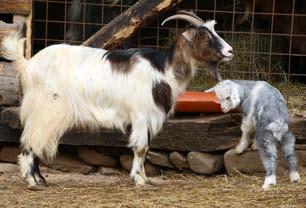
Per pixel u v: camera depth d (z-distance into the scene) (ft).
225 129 27.45
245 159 27.17
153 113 24.85
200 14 37.91
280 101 24.34
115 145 27.73
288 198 22.93
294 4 32.89
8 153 28.48
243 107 25.03
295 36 35.12
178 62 24.89
